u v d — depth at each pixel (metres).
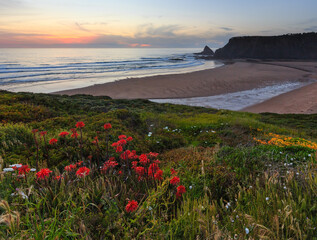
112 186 2.97
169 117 15.86
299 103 35.72
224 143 9.24
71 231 2.00
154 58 165.38
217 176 4.02
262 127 13.33
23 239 1.82
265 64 129.00
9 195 2.44
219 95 41.94
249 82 55.97
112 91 42.72
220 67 103.06
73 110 15.71
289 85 52.94
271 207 2.71
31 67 79.12
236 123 13.33
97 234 2.13
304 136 13.25
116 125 9.15
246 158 4.88
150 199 2.51
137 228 2.25
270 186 3.17
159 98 39.47
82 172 2.88
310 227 2.18
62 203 2.45
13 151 5.12
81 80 53.59
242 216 2.50
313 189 2.85
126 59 147.12
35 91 39.69
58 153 5.25
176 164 5.07
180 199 2.88
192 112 23.27
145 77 59.28
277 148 6.06
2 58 135.50
